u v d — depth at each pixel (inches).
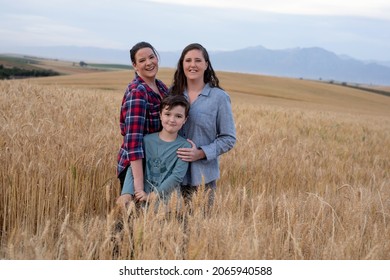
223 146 165.9
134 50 162.4
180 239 124.5
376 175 305.7
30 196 164.1
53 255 122.2
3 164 175.3
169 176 157.8
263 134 397.7
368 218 161.2
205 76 169.6
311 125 576.4
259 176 237.1
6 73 3858.3
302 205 171.3
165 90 173.2
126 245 122.7
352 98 2876.5
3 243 139.9
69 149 194.4
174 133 159.3
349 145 437.4
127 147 157.6
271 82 3004.4
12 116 288.4
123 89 1849.2
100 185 185.6
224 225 132.8
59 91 530.0
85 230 134.8
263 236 134.9
